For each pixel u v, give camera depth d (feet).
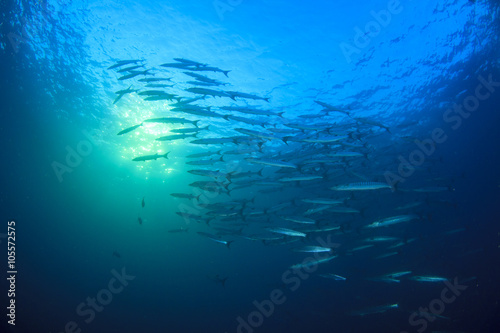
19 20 37.78
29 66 46.19
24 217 92.48
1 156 72.74
